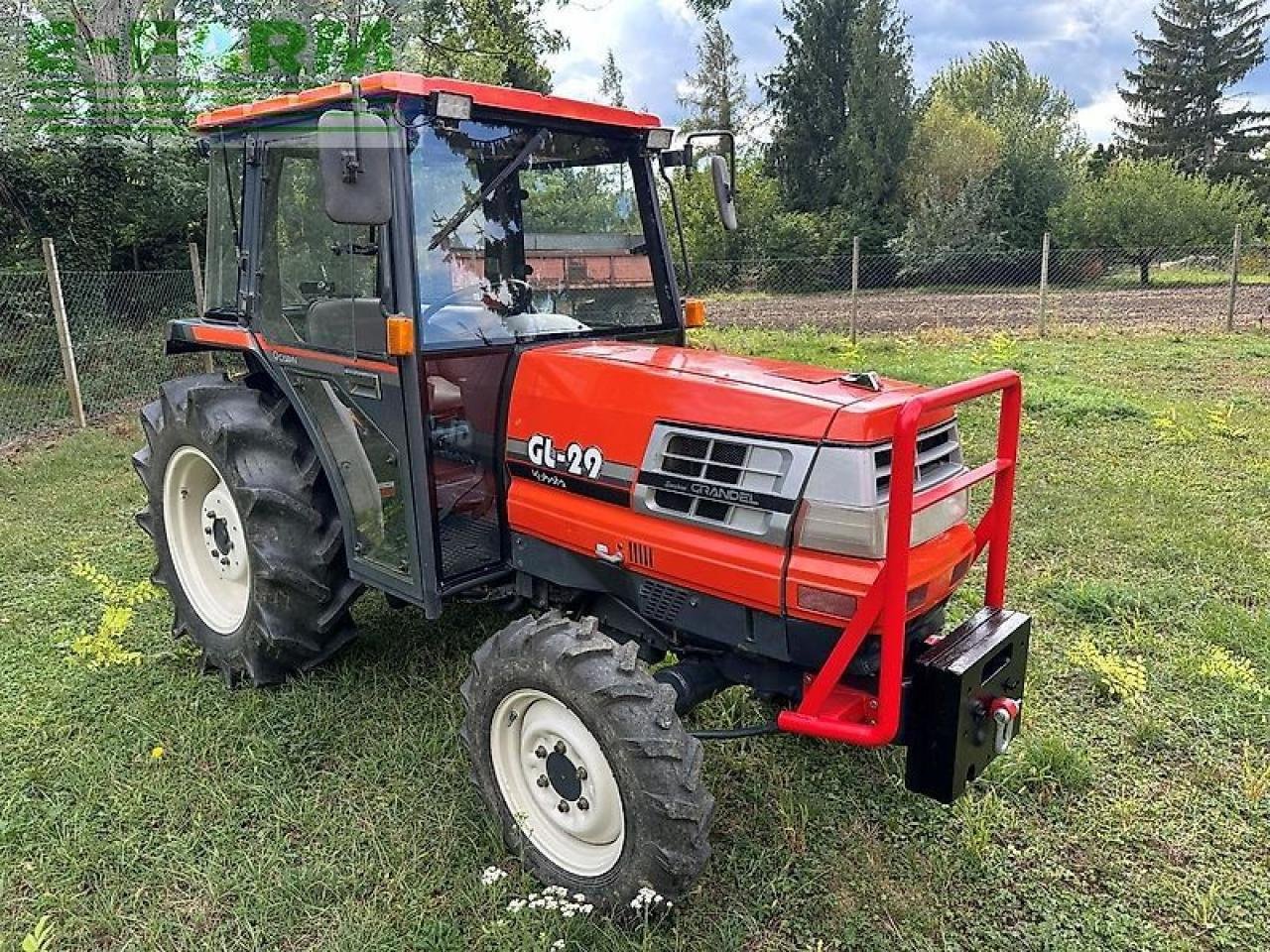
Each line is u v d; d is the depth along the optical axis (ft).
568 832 8.87
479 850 9.38
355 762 10.84
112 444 24.41
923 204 86.53
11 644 13.55
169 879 9.09
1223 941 8.39
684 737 8.10
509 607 11.19
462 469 10.41
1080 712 11.91
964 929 8.59
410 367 9.66
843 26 95.86
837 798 10.26
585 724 8.25
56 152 33.12
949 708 8.06
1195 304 55.88
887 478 7.98
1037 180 89.71
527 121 10.46
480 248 10.28
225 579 12.82
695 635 9.07
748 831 9.78
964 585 15.24
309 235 10.86
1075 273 78.64
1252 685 12.21
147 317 32.07
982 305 59.72
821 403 8.09
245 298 12.03
